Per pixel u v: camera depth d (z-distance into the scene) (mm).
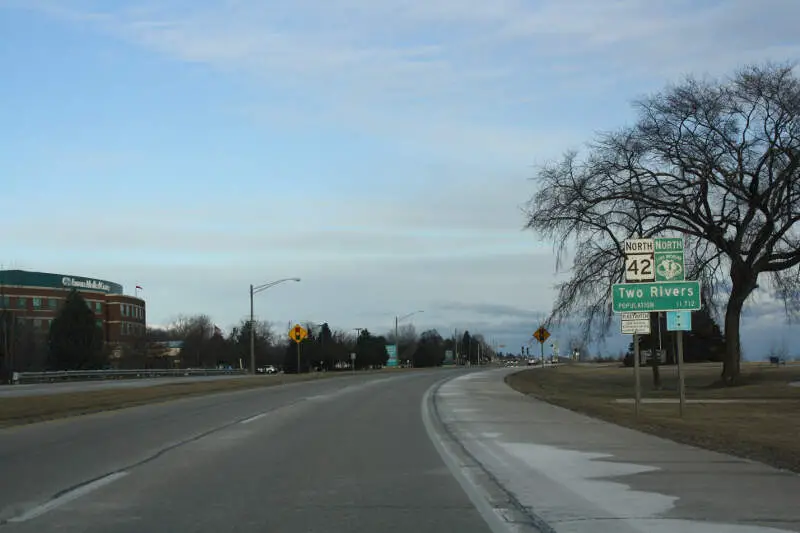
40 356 93750
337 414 23375
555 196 34125
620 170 34188
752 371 51188
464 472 11742
